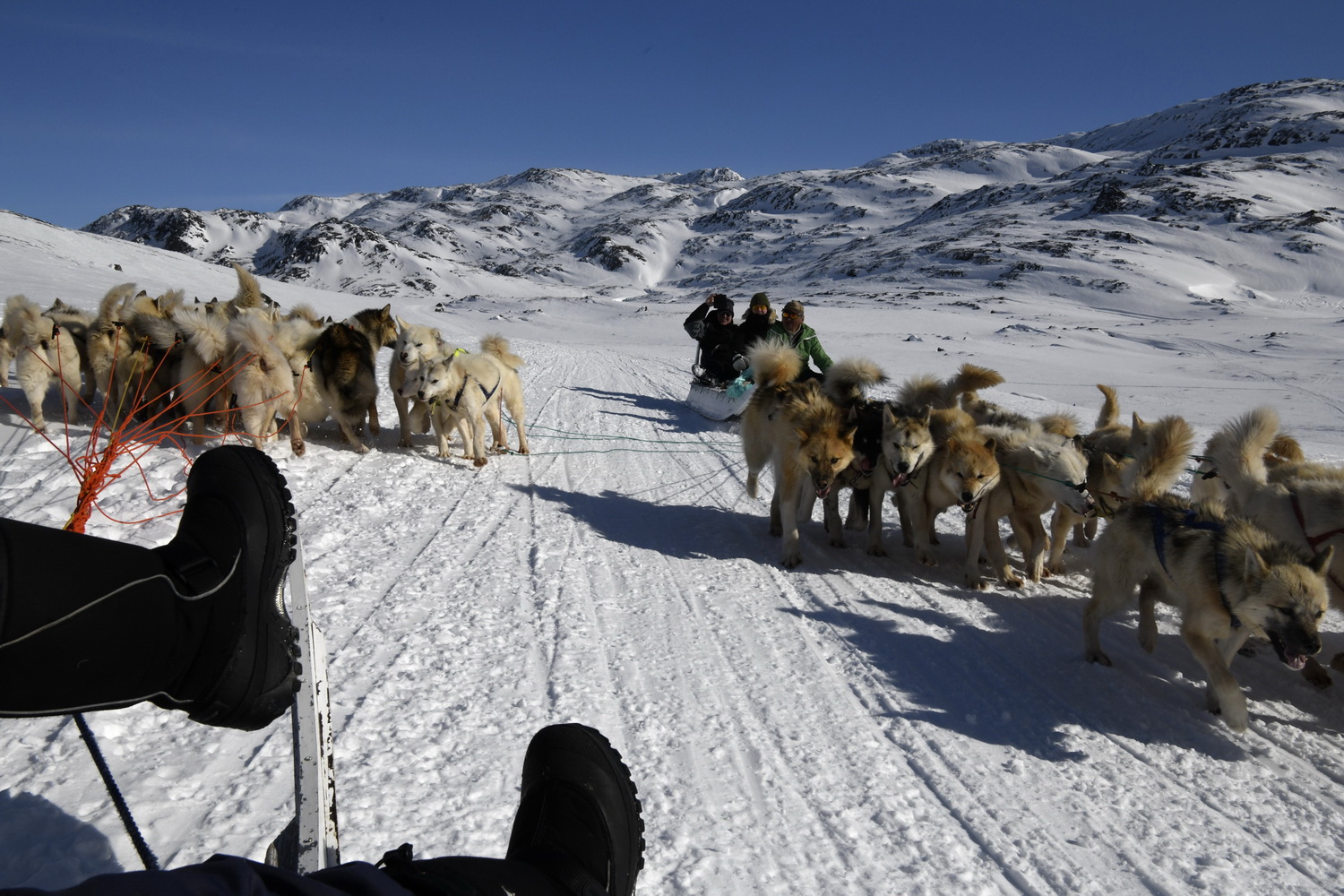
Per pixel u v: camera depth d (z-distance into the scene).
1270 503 4.50
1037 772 3.23
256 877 0.92
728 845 2.65
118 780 2.71
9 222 43.31
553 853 1.44
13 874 2.21
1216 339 51.97
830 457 5.46
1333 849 2.80
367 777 2.83
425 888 1.06
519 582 4.93
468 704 3.41
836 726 3.51
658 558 5.63
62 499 5.69
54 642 0.93
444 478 7.44
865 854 2.66
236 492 1.28
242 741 3.01
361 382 7.97
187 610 1.14
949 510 7.68
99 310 8.38
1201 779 3.24
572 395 14.21
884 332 60.25
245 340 7.24
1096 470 5.67
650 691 3.69
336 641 3.95
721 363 12.23
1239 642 3.95
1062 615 5.05
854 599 5.07
